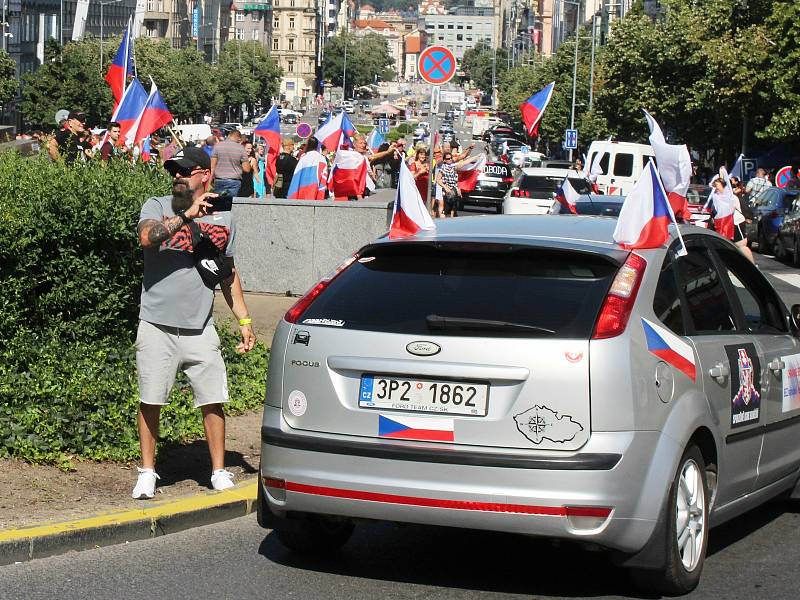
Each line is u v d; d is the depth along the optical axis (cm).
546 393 767
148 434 1025
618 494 766
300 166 2897
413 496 783
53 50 13250
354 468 798
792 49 6681
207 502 1012
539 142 14512
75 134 2250
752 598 835
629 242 853
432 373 786
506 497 764
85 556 900
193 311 1016
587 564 920
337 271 857
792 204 4644
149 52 15650
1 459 1086
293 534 889
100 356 1345
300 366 821
